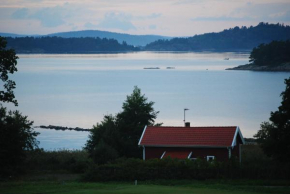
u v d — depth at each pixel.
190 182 170.50
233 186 159.38
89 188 156.88
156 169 178.75
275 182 166.12
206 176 176.38
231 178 174.88
